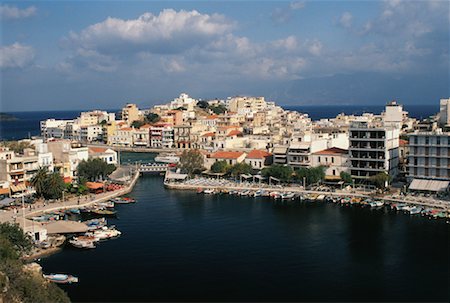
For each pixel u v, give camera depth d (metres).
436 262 114.06
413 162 181.75
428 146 177.38
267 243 131.00
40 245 125.94
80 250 126.62
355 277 106.19
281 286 102.00
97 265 115.19
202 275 108.50
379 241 130.50
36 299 81.88
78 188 194.00
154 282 104.81
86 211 169.88
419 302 93.81
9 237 113.31
